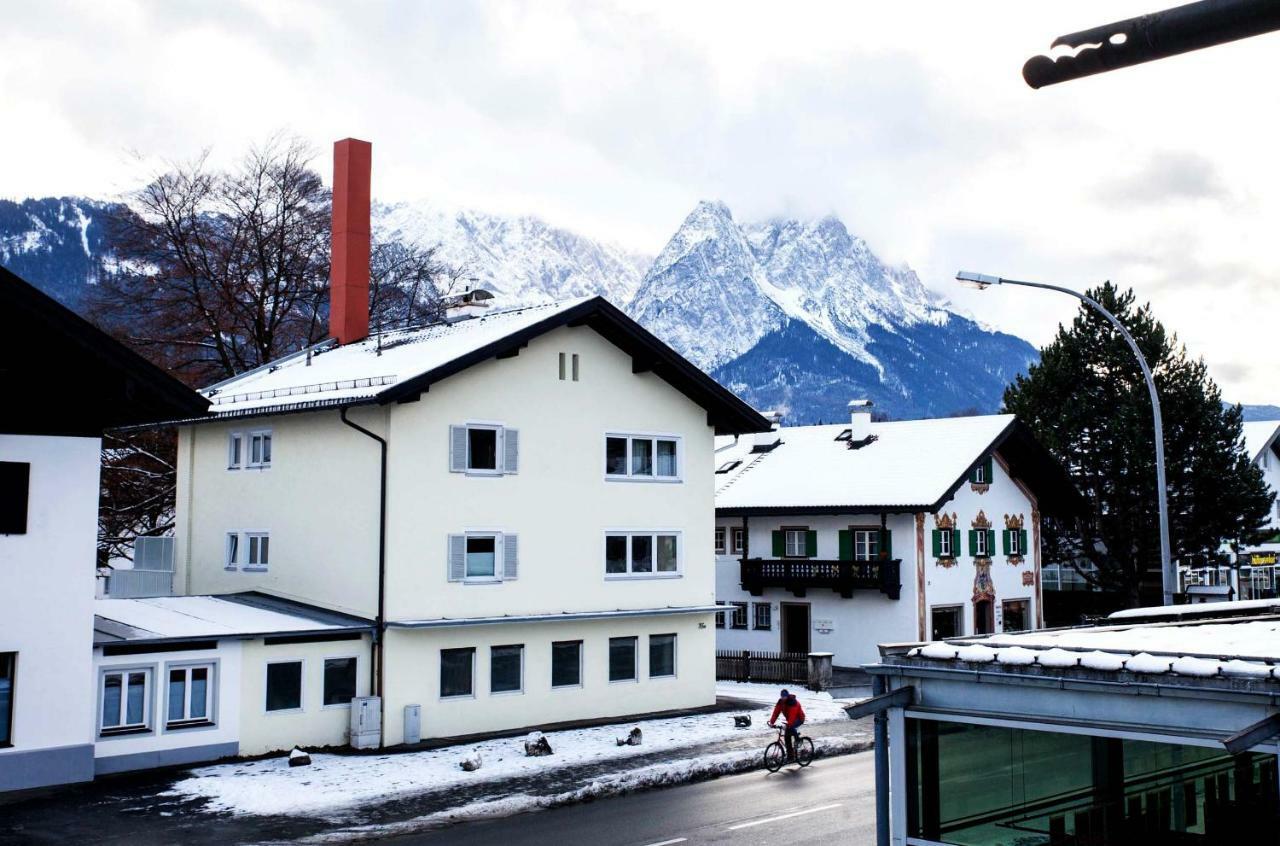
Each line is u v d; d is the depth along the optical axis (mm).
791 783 23828
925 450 45469
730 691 37469
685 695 32969
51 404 22109
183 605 28047
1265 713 9094
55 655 21922
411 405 28125
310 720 26203
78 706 22156
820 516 44656
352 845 18547
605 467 31750
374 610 27578
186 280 43094
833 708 33281
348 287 37094
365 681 27203
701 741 27844
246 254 44156
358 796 21891
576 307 30406
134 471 41750
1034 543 48375
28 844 18250
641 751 26500
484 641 28875
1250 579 57875
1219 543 48469
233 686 24953
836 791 22859
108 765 23062
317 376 32125
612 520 31766
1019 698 10633
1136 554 49500
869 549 43688
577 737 28281
